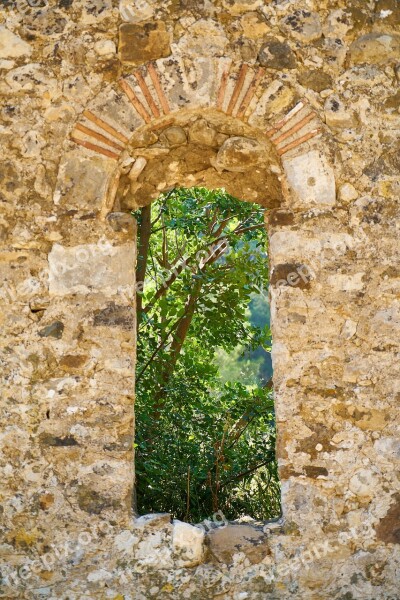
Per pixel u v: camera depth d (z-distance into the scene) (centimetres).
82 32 490
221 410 696
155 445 634
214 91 489
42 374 466
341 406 475
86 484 459
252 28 497
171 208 777
